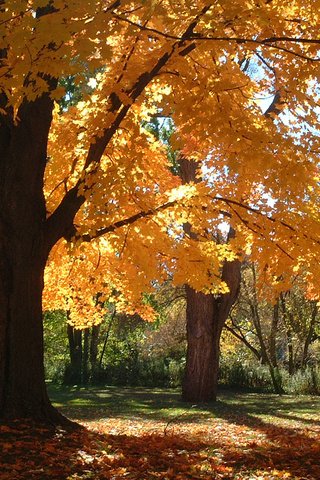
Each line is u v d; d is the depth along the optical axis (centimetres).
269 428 1188
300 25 773
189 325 1873
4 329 777
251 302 3256
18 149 801
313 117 810
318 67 731
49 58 597
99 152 815
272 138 715
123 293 1238
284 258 891
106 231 873
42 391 802
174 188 1017
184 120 739
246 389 2738
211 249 1034
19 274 787
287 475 617
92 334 3369
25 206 795
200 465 661
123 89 773
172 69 777
